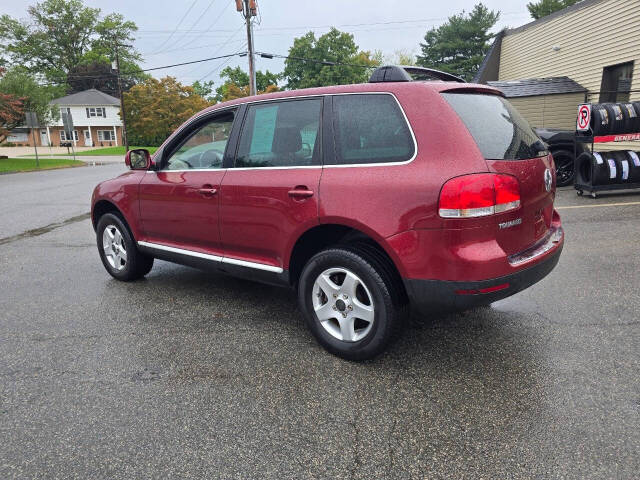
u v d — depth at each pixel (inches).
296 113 122.9
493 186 95.9
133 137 2092.8
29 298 167.8
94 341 130.3
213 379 109.0
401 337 129.0
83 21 2815.0
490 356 116.9
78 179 707.4
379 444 85.6
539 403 96.4
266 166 126.9
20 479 78.2
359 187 106.6
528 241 110.1
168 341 129.6
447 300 99.1
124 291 173.0
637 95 436.5
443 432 88.4
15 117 1205.1
